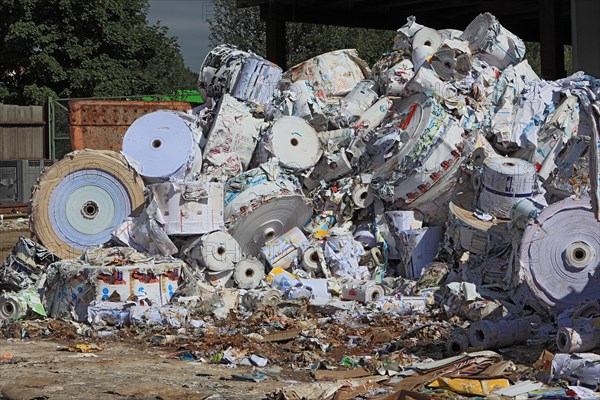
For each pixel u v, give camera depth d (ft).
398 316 42.52
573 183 47.42
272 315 42.50
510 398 26.71
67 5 134.31
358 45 147.95
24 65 133.49
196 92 95.35
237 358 34.04
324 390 28.30
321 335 37.78
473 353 31.83
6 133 94.22
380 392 27.89
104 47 140.56
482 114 54.03
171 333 39.88
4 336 41.16
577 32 71.00
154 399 28.19
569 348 30.76
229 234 50.37
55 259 51.75
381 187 53.16
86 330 40.86
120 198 53.57
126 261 44.91
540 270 39.37
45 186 53.11
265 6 93.50
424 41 60.23
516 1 88.89
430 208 52.60
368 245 52.60
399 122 54.49
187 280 45.83
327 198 54.39
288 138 55.06
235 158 55.42
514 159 49.75
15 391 29.17
